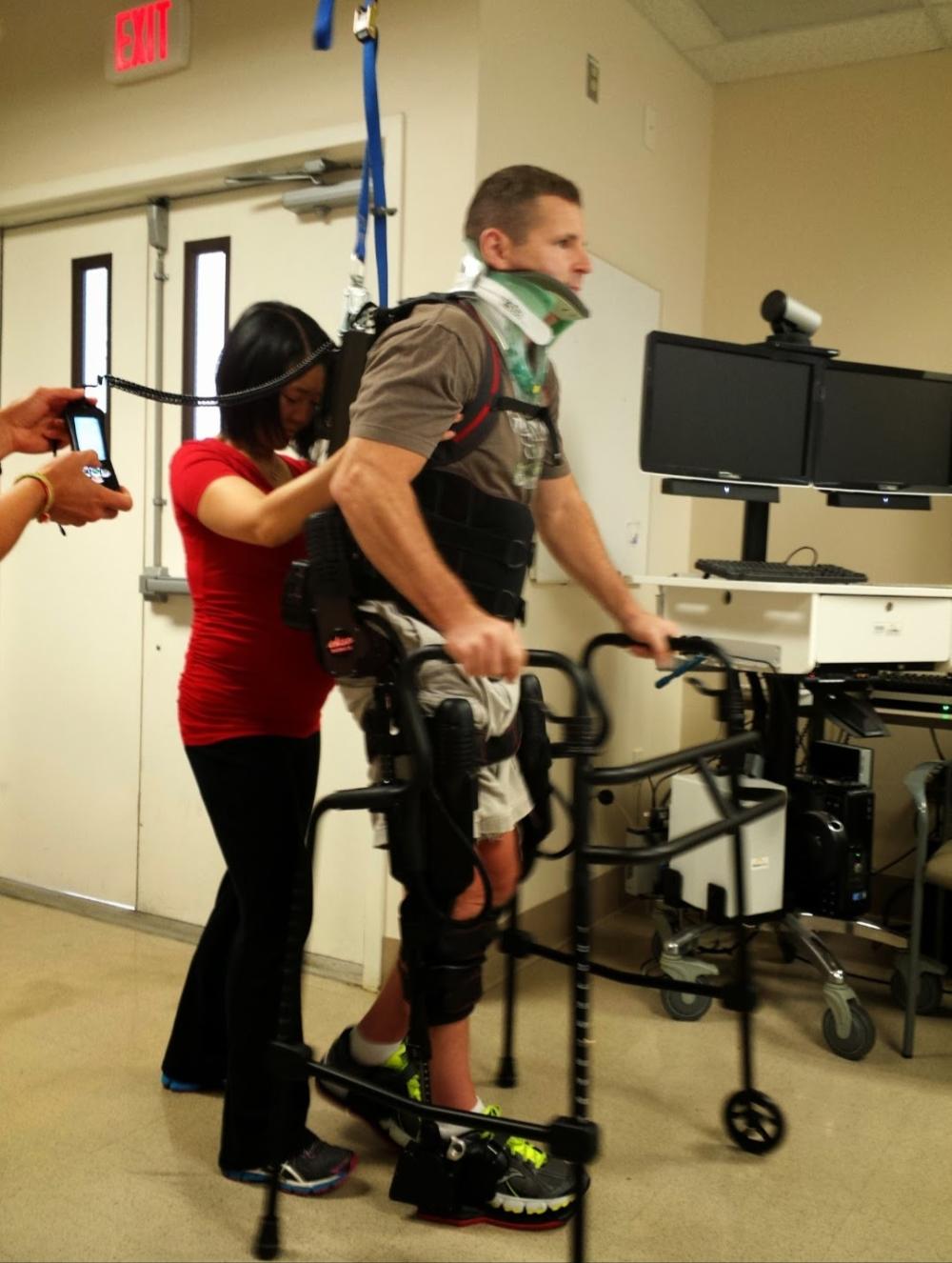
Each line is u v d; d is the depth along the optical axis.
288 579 1.43
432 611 1.28
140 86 2.73
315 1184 1.64
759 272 3.31
